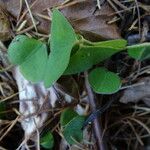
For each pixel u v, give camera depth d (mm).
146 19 134
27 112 134
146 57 127
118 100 139
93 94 127
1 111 136
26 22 131
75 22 128
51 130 133
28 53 119
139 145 151
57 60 109
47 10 129
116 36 128
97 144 129
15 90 140
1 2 130
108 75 122
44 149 138
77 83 132
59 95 131
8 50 119
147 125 147
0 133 136
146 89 137
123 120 145
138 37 133
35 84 133
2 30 131
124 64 135
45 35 130
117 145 150
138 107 143
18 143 142
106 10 129
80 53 115
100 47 114
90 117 128
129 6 132
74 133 127
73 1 128
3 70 136
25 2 129
